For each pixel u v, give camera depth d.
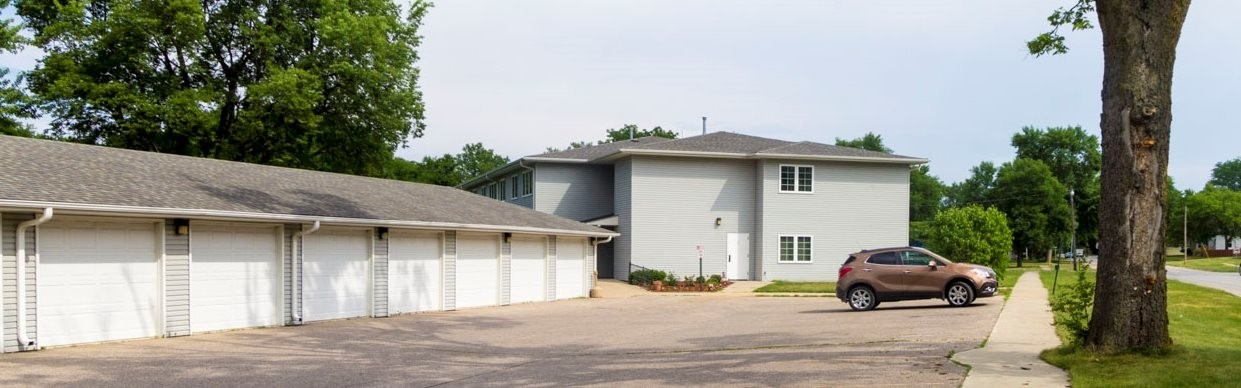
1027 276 41.06
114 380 10.27
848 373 10.24
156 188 15.96
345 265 19.77
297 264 18.25
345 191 22.64
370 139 38.34
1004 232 31.67
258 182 20.17
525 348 14.16
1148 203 10.35
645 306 24.67
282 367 11.55
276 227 17.92
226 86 35.41
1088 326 11.20
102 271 14.30
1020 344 12.80
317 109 36.56
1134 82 10.23
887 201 38.62
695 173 37.50
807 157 37.19
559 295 28.34
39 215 12.95
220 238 16.59
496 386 9.96
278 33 35.16
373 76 35.59
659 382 9.98
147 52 33.41
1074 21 13.15
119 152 18.67
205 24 33.50
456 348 14.13
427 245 22.55
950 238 31.38
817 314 20.38
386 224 19.92
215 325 16.41
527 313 22.06
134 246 14.88
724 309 23.09
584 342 15.07
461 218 23.62
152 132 32.75
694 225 37.31
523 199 42.09
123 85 31.80
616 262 38.22
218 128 35.72
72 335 13.77
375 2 37.09
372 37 35.19
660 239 36.91
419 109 39.31
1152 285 10.38
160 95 33.38
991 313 18.42
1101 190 10.77
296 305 18.14
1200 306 24.05
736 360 11.82
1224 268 64.31
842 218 38.12
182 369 11.26
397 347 14.20
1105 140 10.64
